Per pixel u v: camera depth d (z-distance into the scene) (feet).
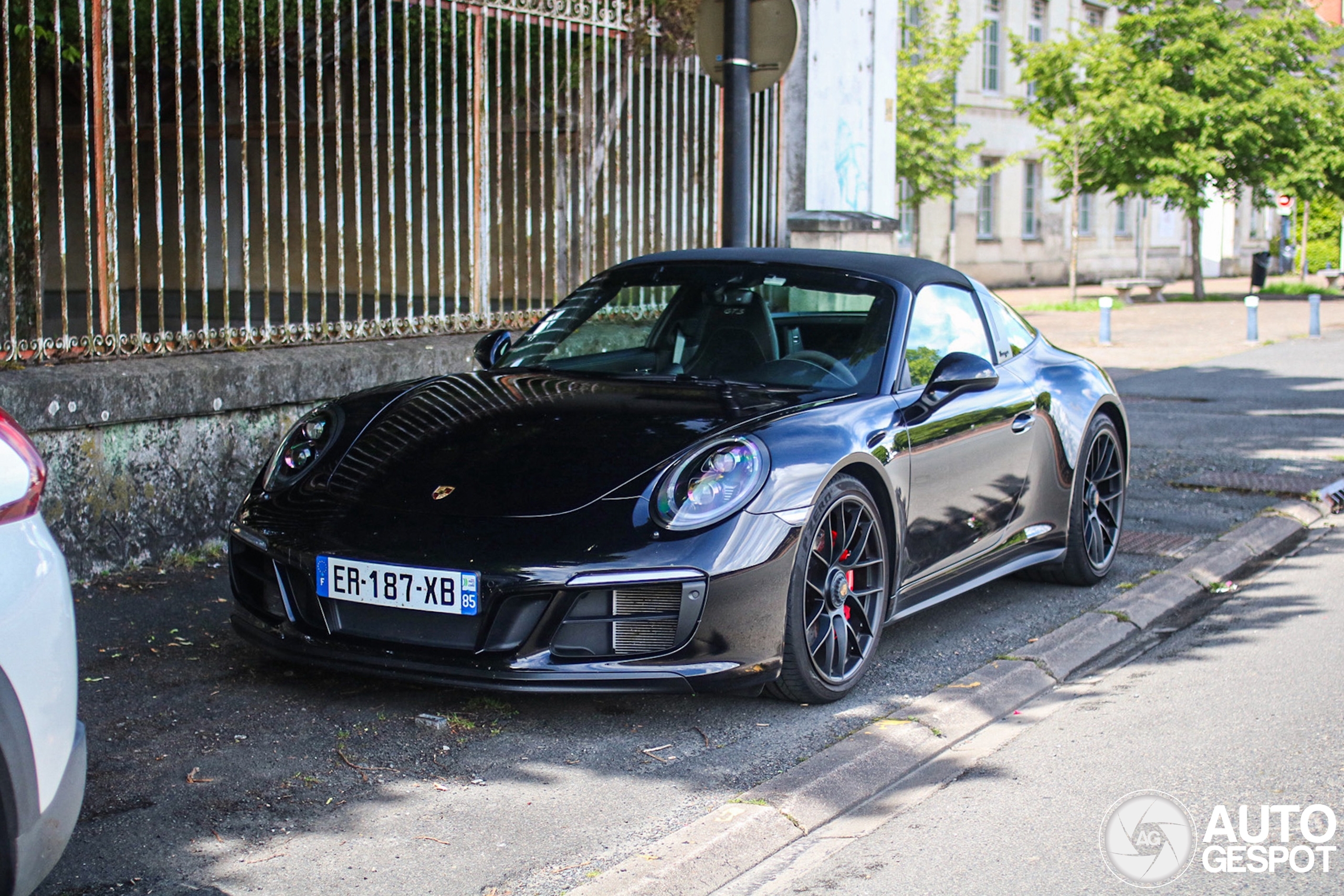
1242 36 86.53
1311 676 14.35
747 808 10.36
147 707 12.58
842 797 10.89
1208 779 11.44
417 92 30.40
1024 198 109.09
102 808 10.32
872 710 13.01
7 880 7.21
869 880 9.49
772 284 15.66
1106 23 118.52
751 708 13.01
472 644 11.73
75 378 16.42
